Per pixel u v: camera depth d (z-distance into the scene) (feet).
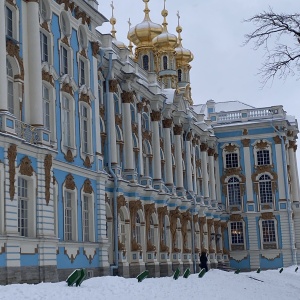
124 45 208.03
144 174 156.46
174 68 222.28
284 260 213.46
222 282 102.22
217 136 226.38
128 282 78.48
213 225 206.59
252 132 222.89
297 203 224.53
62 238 101.65
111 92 134.10
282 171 217.97
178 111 179.01
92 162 115.44
